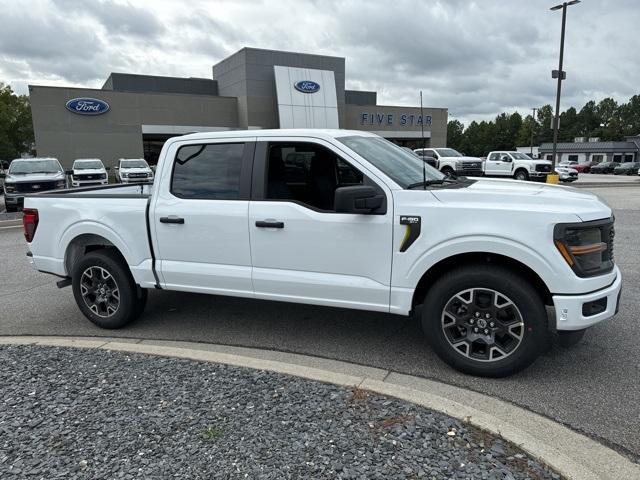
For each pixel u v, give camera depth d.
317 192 4.21
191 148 4.60
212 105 38.72
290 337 4.73
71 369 3.90
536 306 3.50
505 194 3.66
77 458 2.74
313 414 3.12
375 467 2.58
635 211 13.93
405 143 50.50
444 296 3.75
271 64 38.94
